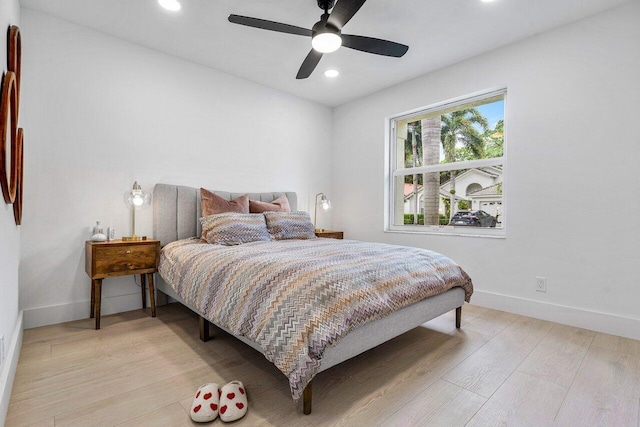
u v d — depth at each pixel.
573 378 1.76
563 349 2.12
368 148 4.15
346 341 1.58
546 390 1.64
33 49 2.43
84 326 2.48
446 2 2.31
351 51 3.01
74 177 2.62
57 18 2.53
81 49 2.64
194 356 2.00
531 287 2.79
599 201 2.45
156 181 3.05
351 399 1.56
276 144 3.97
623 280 2.35
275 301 1.53
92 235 2.70
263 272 1.72
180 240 2.98
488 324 2.60
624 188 2.35
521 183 2.85
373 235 4.10
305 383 1.36
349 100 4.34
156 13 2.47
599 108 2.45
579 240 2.54
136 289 2.94
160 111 3.07
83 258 2.66
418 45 2.91
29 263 2.43
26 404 1.48
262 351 1.54
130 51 2.89
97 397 1.54
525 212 2.82
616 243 2.38
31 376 1.73
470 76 3.16
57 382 1.67
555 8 2.38
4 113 1.33
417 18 2.51
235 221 2.88
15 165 1.62
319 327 1.42
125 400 1.52
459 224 3.46
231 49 3.02
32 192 2.44
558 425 1.38
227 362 1.93
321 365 1.45
